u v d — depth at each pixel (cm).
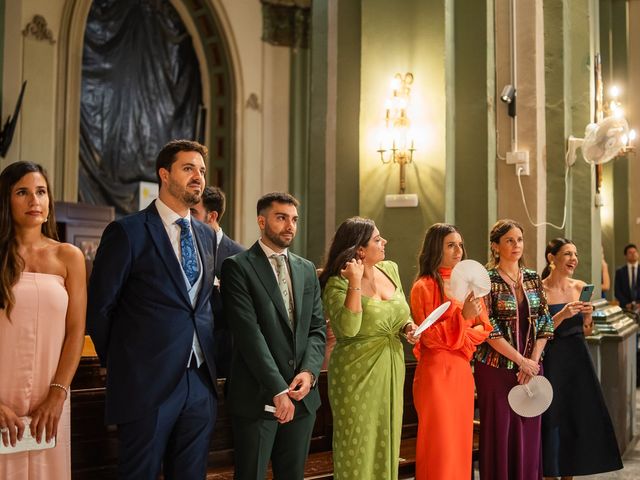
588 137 600
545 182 613
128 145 1164
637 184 1148
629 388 650
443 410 371
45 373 277
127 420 286
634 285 1016
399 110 539
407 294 532
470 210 539
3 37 915
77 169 1068
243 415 316
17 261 276
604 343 609
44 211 288
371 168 553
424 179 532
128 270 294
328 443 439
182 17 1258
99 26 1122
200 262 311
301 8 1339
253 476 314
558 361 480
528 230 586
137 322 292
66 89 1053
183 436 300
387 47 550
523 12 594
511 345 406
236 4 1278
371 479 351
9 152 966
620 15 1136
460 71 546
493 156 546
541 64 604
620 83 1134
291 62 1351
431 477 369
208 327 308
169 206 307
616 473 554
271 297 324
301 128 1352
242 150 1278
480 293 366
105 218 909
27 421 269
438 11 532
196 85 1284
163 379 289
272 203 331
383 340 357
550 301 488
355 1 577
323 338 338
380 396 354
